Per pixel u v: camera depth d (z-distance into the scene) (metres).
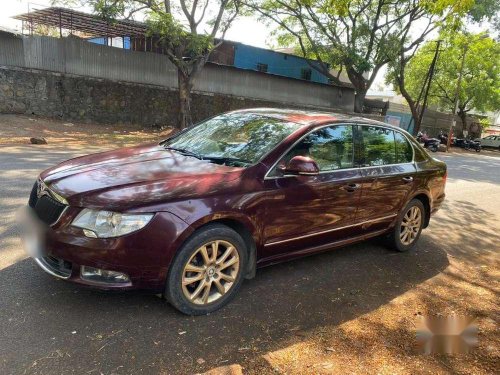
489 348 3.27
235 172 3.61
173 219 3.12
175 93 21.22
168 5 17.98
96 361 2.71
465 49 31.34
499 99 37.03
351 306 3.80
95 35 26.25
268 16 24.98
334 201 4.21
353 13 24.48
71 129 17.16
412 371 2.90
